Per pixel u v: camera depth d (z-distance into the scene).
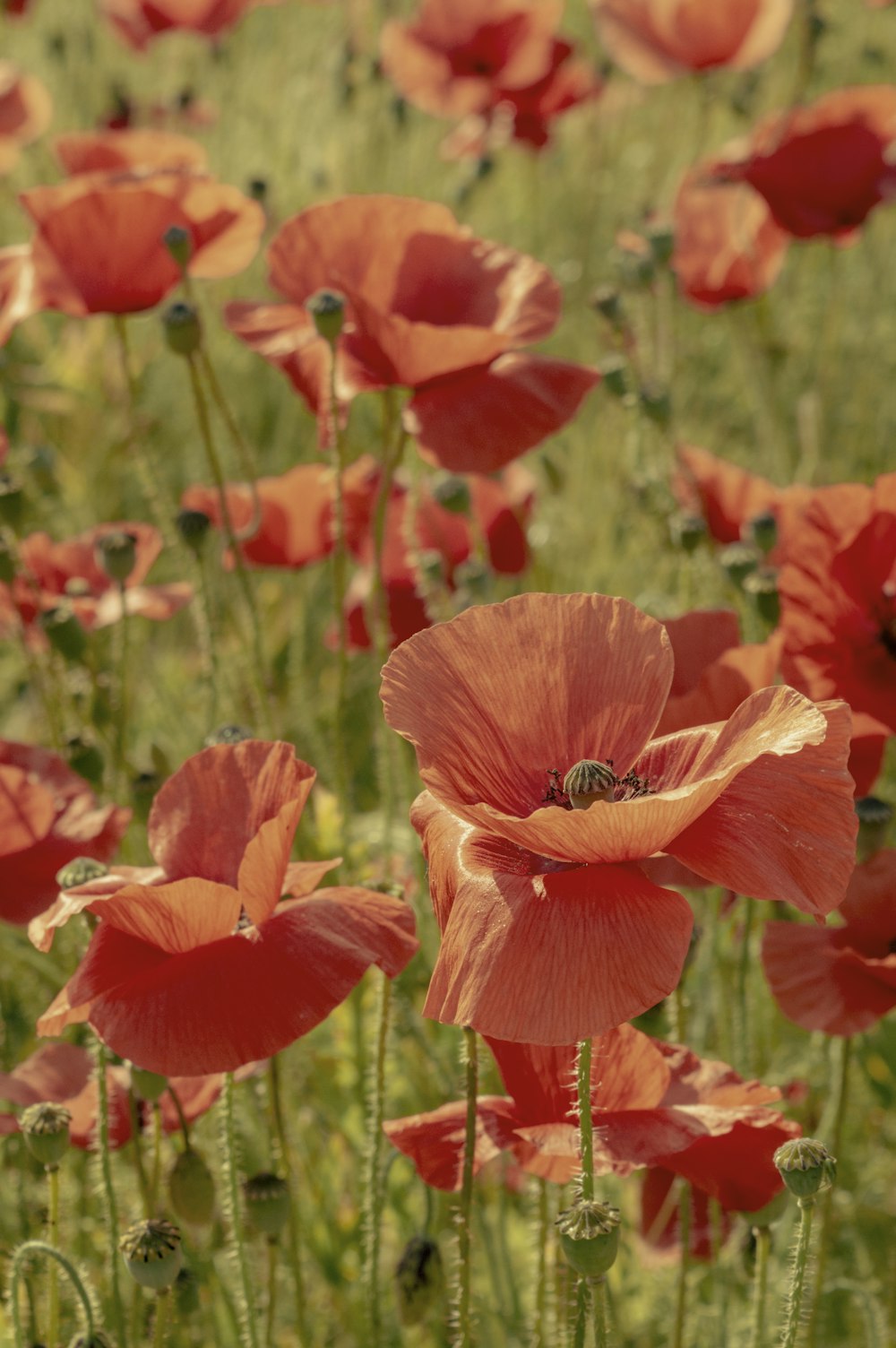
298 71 2.16
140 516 1.52
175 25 1.76
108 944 0.65
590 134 1.94
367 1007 0.85
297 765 0.68
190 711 1.19
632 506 1.13
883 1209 0.88
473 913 0.61
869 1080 0.89
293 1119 0.84
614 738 0.64
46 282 0.88
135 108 1.79
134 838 0.89
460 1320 0.68
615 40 1.42
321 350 0.85
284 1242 0.81
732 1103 0.69
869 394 1.55
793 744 0.59
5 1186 0.83
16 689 1.26
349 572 1.30
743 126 2.01
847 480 1.40
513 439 0.83
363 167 1.79
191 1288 0.73
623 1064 0.67
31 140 1.66
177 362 1.60
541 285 0.85
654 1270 0.83
